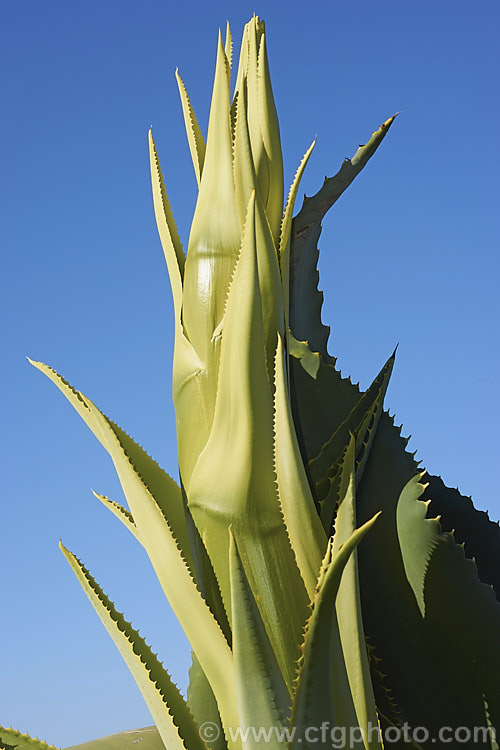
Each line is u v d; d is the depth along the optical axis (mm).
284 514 1783
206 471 1824
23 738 1956
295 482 1784
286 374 1882
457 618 1996
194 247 1923
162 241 2021
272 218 1963
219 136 1938
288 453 1787
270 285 1864
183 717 1862
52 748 1960
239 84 2033
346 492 1791
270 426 1809
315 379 2260
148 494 1854
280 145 1998
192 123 2055
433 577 2012
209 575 1817
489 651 1980
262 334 1819
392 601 2023
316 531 1785
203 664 1797
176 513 1971
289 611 1771
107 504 2037
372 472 2084
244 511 1791
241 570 1693
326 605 1610
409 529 2029
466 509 2193
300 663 1629
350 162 2299
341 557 1587
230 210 1914
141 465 1991
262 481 1797
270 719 1694
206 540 1815
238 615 1692
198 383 1879
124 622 1906
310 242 2379
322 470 2113
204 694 2084
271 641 1767
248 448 1797
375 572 2037
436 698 1985
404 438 2105
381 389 2096
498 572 2154
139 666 1840
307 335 2389
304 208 2336
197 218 1934
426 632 2004
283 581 1778
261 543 1787
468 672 1982
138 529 1870
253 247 1817
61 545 1950
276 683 1702
